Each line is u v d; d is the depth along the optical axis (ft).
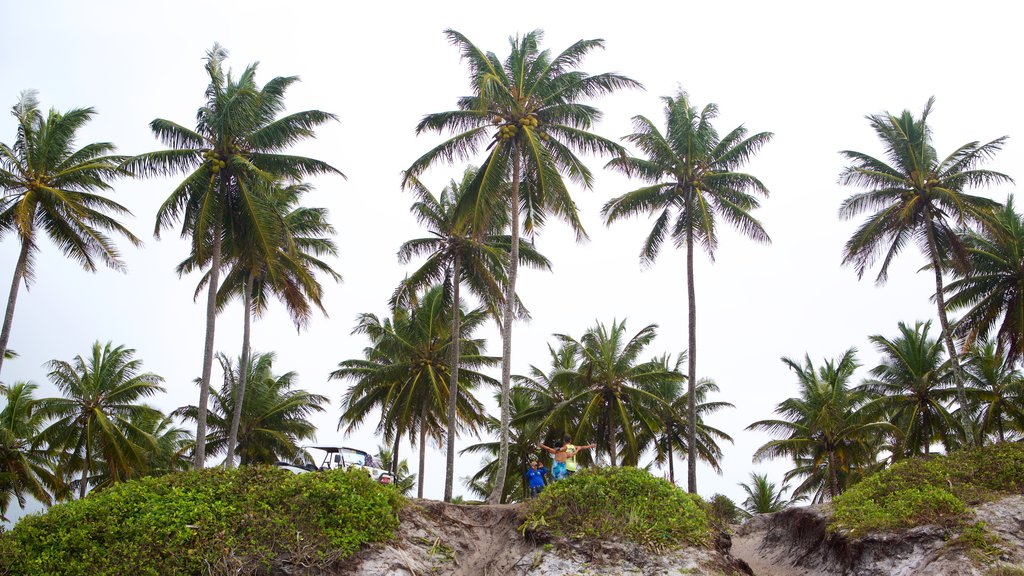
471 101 87.20
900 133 99.30
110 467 124.36
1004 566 48.03
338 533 50.49
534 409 130.52
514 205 82.69
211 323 82.07
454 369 98.68
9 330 86.17
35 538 48.57
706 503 60.75
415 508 57.77
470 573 52.42
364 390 122.11
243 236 87.25
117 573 45.34
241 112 82.02
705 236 95.91
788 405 136.15
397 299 104.53
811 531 64.13
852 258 102.99
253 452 139.95
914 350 125.70
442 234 105.29
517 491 148.56
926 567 50.83
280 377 147.95
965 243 108.27
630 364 124.16
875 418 128.26
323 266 111.04
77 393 129.49
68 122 89.10
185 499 52.34
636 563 49.88
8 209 86.89
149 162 83.51
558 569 49.98
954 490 58.95
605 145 85.25
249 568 47.24
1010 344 108.58
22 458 133.08
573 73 85.71
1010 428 132.46
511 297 80.38
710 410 143.13
